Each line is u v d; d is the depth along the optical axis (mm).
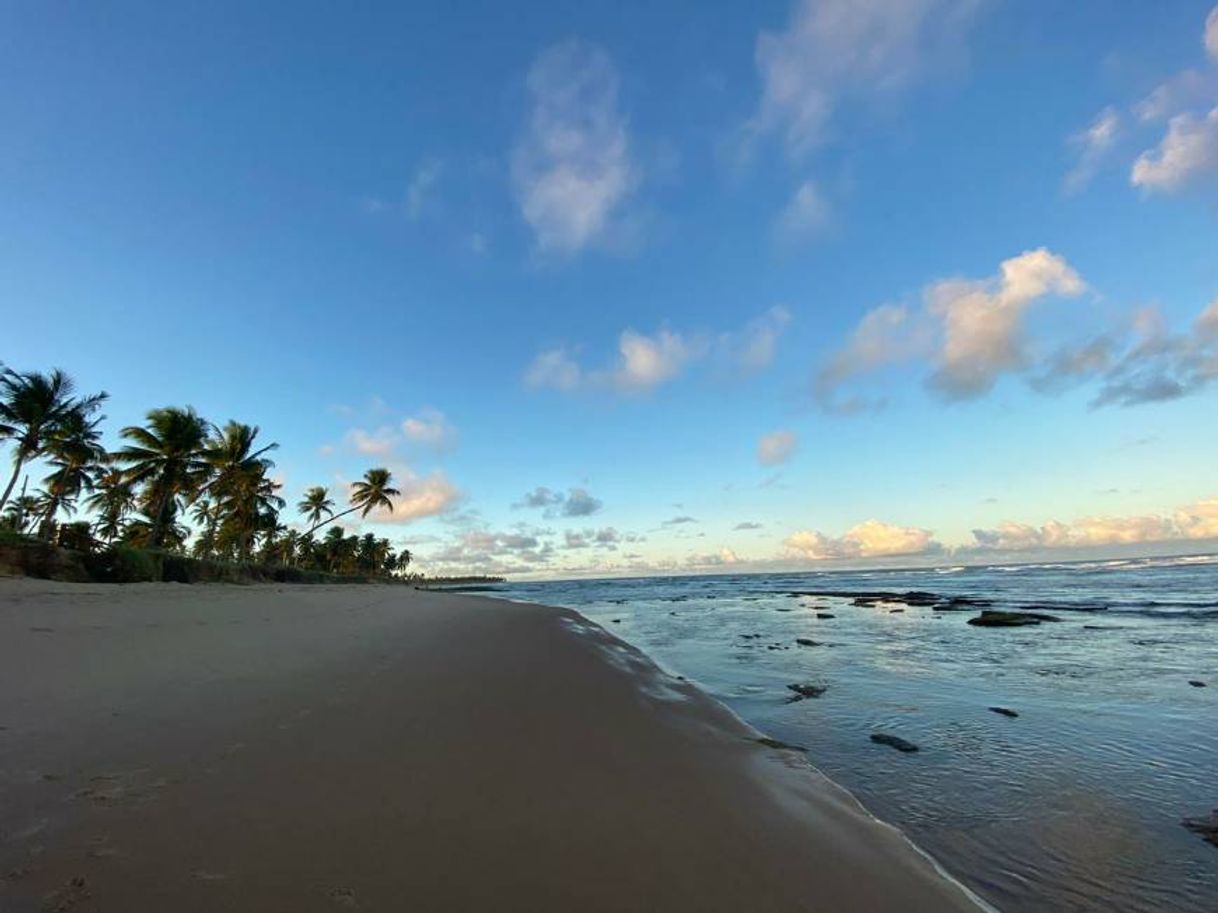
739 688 10414
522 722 6750
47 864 3229
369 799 4363
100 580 23281
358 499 72250
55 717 5637
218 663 8680
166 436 40312
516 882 3400
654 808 4641
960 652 14445
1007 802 5453
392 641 12875
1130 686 10289
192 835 3652
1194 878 4160
